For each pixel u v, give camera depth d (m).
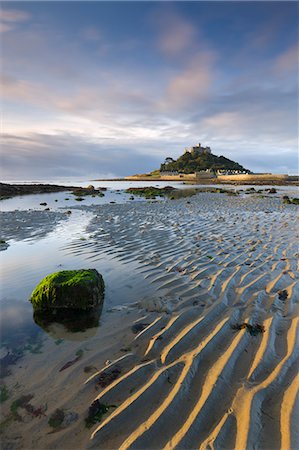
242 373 3.22
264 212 16.27
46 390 3.14
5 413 2.86
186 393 2.98
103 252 8.32
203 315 4.57
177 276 6.27
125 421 2.71
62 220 14.62
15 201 26.33
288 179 87.75
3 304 5.23
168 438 2.51
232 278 6.02
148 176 143.62
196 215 15.34
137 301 5.21
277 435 2.45
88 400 2.98
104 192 39.88
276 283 5.68
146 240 9.55
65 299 4.91
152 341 3.95
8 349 3.89
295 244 8.53
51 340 4.11
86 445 2.50
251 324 4.23
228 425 2.58
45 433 2.63
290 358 3.43
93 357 3.68
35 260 7.72
